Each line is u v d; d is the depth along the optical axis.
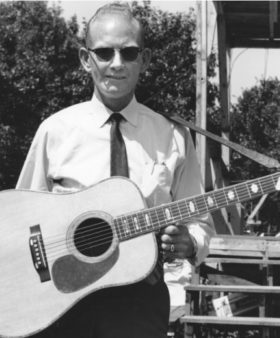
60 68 20.36
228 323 6.12
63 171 3.22
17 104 20.33
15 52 20.48
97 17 3.23
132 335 3.00
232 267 7.52
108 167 3.20
